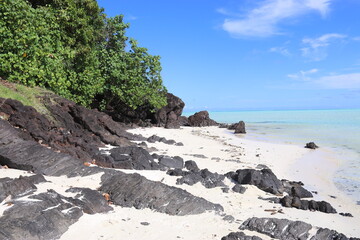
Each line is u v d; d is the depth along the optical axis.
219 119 78.06
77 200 7.49
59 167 9.69
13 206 6.50
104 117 20.36
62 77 23.38
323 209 9.77
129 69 33.41
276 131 38.84
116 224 7.07
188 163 13.85
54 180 8.96
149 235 6.72
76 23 25.95
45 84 21.56
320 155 20.78
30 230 5.85
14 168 9.45
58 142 13.48
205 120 45.44
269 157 19.23
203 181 11.34
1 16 18.20
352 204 10.74
